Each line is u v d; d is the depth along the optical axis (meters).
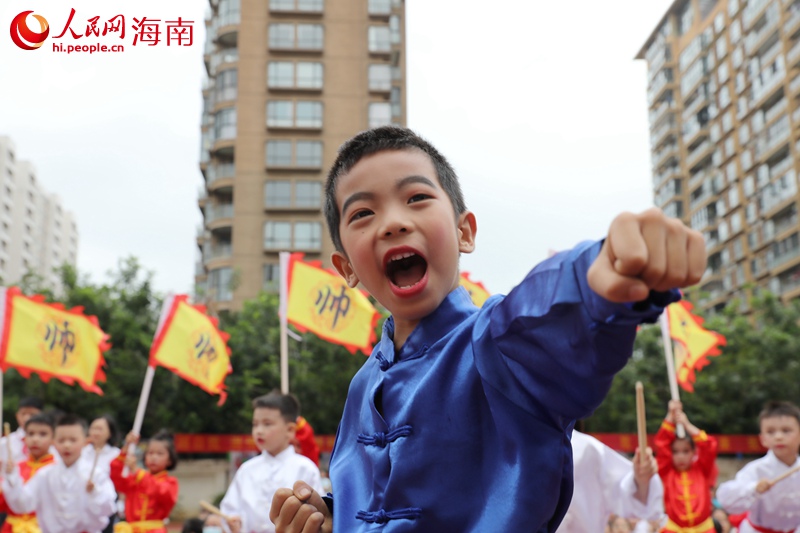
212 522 9.95
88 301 23.50
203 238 44.72
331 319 9.84
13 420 22.08
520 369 1.49
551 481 1.51
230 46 42.19
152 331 24.11
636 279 1.14
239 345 24.27
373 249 1.73
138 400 23.14
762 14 46.94
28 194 90.62
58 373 9.02
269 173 39.03
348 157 1.83
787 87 44.56
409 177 1.75
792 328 28.75
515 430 1.53
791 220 44.72
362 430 1.83
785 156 45.97
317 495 1.86
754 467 7.00
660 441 7.61
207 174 44.53
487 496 1.55
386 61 40.62
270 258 38.19
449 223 1.77
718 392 26.75
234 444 23.53
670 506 7.50
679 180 57.47
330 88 39.94
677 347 9.48
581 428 5.15
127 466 8.37
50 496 7.92
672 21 59.84
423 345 1.75
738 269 49.94
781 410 6.92
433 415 1.64
